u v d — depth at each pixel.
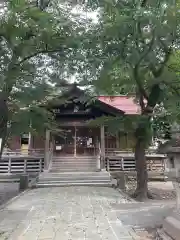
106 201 10.91
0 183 21.17
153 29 9.86
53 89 9.14
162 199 13.07
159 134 11.41
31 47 7.99
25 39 7.82
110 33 9.45
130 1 9.96
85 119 23.34
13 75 7.21
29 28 7.66
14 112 7.79
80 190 14.88
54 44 8.37
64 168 21.12
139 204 9.98
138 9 9.34
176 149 6.36
